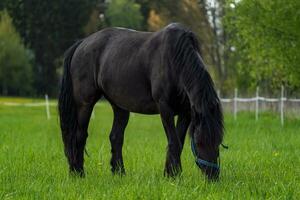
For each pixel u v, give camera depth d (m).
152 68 11.04
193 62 10.14
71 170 12.31
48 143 18.61
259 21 28.70
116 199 8.98
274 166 12.50
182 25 10.95
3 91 82.81
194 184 9.97
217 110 9.65
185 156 14.47
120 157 12.41
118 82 11.67
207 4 57.31
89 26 83.31
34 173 11.94
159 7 67.19
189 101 10.50
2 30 82.06
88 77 12.44
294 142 18.31
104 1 89.25
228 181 10.25
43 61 83.25
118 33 12.24
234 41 33.56
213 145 9.49
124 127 12.57
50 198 9.19
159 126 29.22
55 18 81.69
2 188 10.18
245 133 22.06
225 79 51.59
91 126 28.70
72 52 12.91
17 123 31.17
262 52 29.38
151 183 9.97
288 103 31.59
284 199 8.80
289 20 27.98
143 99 11.41
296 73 28.36
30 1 81.75
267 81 36.69
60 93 12.82
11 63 82.06
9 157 14.25
